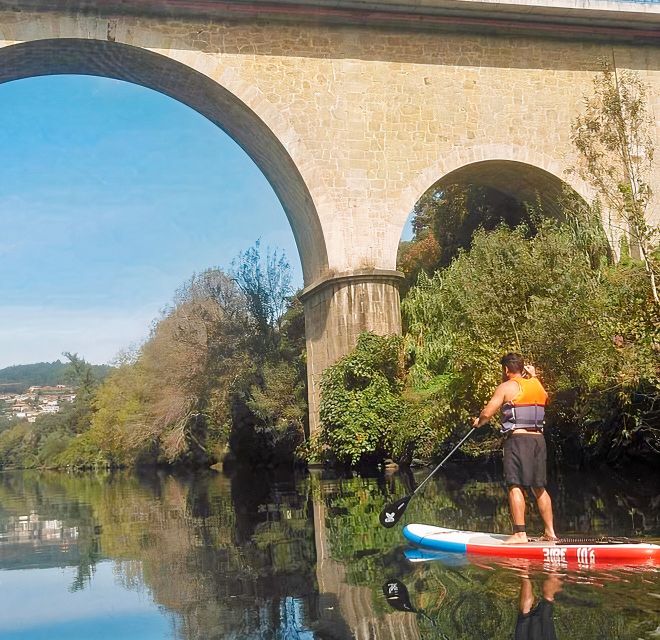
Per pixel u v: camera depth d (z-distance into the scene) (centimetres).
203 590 622
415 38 1950
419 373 1752
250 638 467
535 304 1280
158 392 3466
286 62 1853
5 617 581
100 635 505
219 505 1360
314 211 1859
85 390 7612
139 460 4288
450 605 508
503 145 1978
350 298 1812
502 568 620
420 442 1706
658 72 2098
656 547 638
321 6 1841
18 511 1591
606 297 1261
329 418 1762
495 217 2377
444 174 1934
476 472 1558
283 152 1844
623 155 1541
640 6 1973
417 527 784
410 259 2803
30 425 10238
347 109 1884
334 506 1147
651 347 1172
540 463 705
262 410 2505
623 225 1847
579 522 816
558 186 2027
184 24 1786
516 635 435
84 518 1320
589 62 2061
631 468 1452
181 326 3194
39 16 1673
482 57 1991
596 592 523
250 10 1806
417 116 1931
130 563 786
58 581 715
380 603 527
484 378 1370
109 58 1802
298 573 655
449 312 1507
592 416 1359
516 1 1892
